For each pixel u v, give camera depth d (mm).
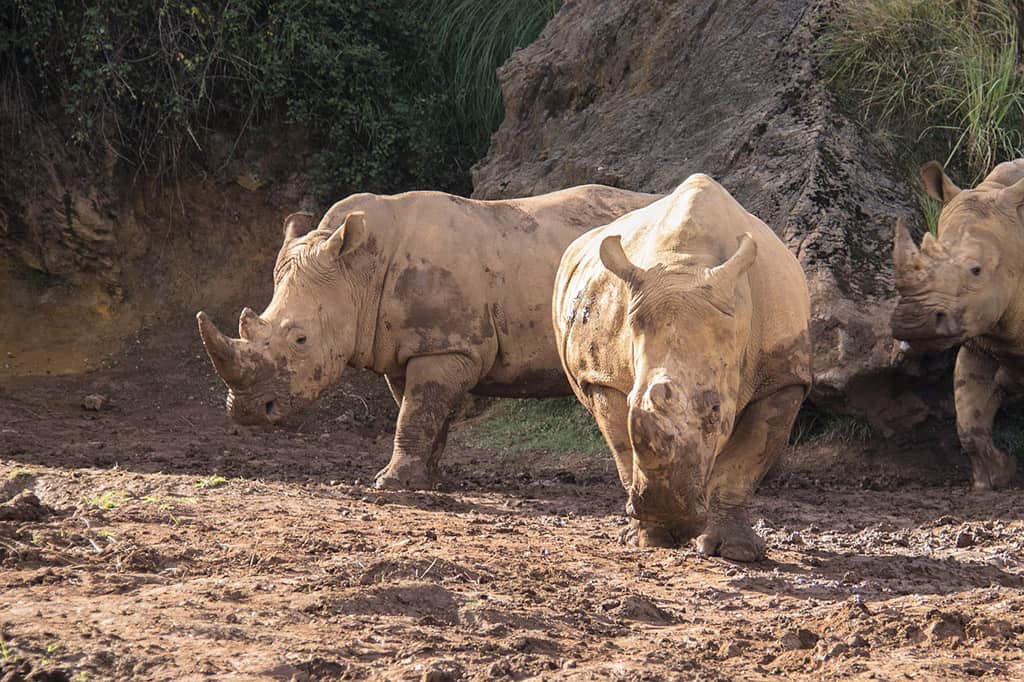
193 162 64250
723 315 22594
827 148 47531
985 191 39812
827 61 50594
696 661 19531
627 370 24781
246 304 62938
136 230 62781
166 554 24000
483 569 24500
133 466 40281
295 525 27828
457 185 64875
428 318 37750
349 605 21219
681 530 24953
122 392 55812
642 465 21219
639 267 23172
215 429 51312
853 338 42375
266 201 64750
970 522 32938
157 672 17531
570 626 21266
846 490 40281
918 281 38500
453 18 65938
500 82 60531
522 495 38000
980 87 47531
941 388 43875
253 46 63312
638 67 56562
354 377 57969
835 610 22609
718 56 53750
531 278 38656
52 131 61906
